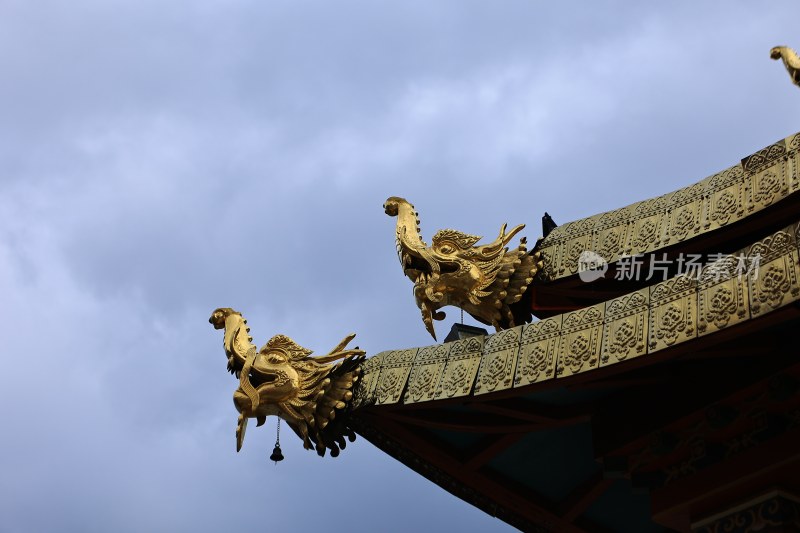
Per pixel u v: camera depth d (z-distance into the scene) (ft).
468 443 65.00
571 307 70.28
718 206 62.85
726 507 54.54
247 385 62.85
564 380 54.95
